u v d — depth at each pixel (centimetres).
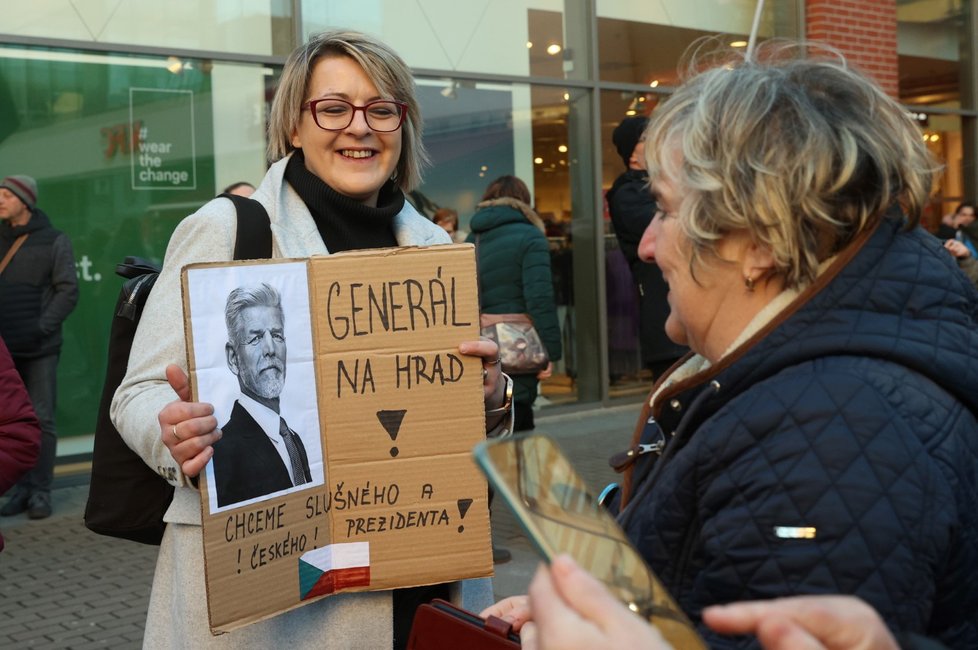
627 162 504
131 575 483
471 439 188
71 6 632
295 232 205
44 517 576
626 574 89
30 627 421
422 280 187
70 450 649
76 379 650
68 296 571
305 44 218
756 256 120
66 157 640
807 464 104
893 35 955
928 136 1041
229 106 690
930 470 104
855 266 117
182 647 185
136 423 180
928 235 126
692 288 127
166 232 675
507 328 457
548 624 75
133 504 194
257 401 173
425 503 186
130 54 654
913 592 101
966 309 120
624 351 872
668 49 881
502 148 802
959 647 112
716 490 110
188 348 167
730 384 118
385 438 185
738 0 916
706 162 119
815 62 128
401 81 218
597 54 841
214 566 164
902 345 112
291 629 188
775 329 117
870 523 101
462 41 776
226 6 682
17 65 622
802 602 80
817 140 116
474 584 215
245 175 700
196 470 162
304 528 179
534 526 80
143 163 664
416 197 761
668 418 129
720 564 107
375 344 185
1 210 561
